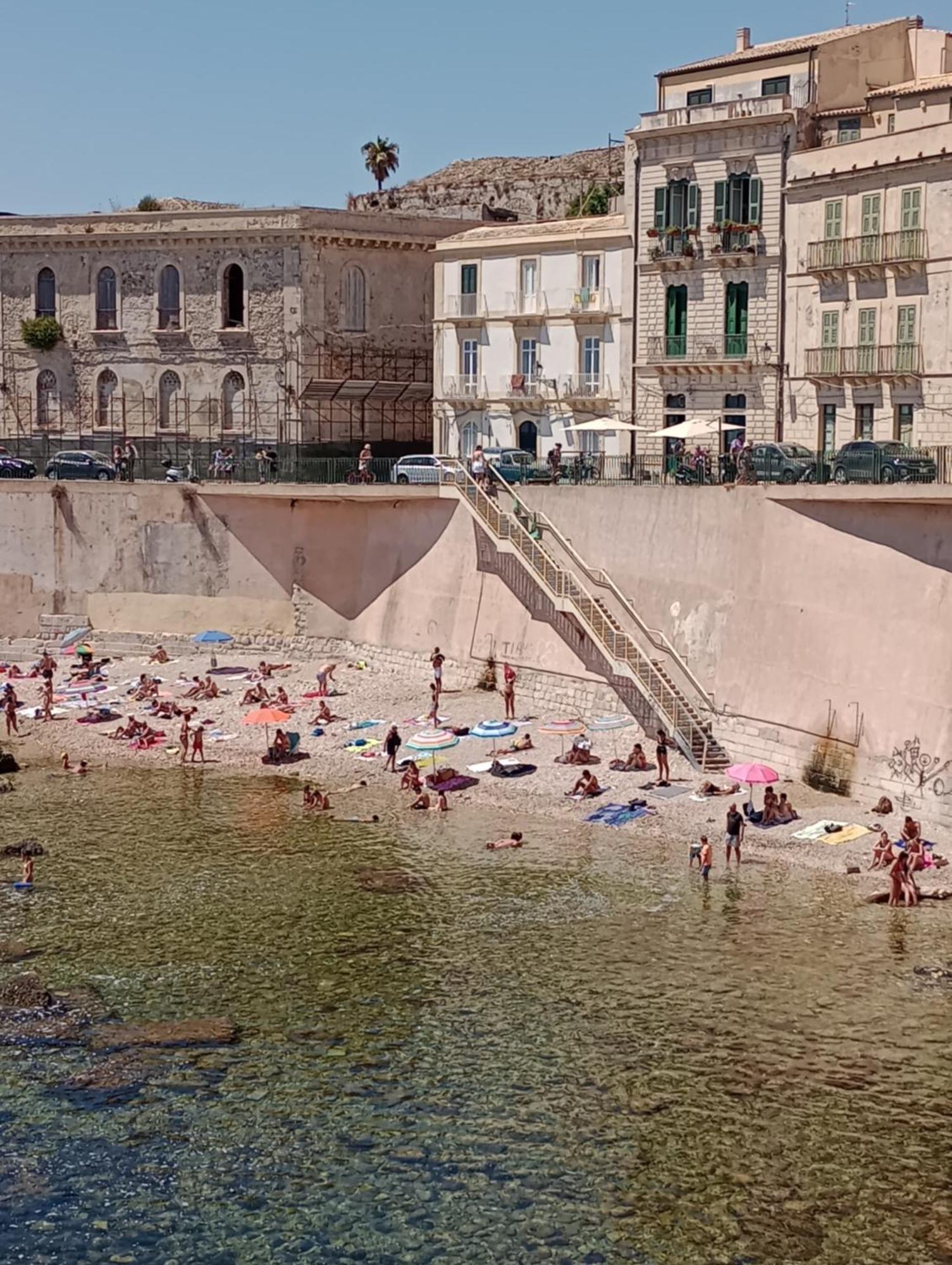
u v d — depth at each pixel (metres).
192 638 72.88
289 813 50.56
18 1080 32.09
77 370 93.19
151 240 90.00
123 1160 29.31
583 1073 32.31
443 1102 31.22
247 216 87.56
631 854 45.53
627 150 75.06
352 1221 27.44
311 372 87.38
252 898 42.44
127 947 38.97
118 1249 26.77
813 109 70.88
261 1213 27.70
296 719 61.72
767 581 52.78
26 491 75.38
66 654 74.06
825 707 49.75
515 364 80.62
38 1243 26.91
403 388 89.94
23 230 92.88
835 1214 27.41
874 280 64.56
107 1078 32.19
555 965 37.56
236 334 88.75
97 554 74.75
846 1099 31.11
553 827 48.25
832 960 37.47
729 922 39.97
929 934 38.97
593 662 58.22
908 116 68.81
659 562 57.38
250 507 72.12
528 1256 26.42
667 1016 34.69
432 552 66.56
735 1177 28.55
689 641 55.69
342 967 37.66
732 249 70.62
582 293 77.44
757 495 53.41
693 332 73.25
